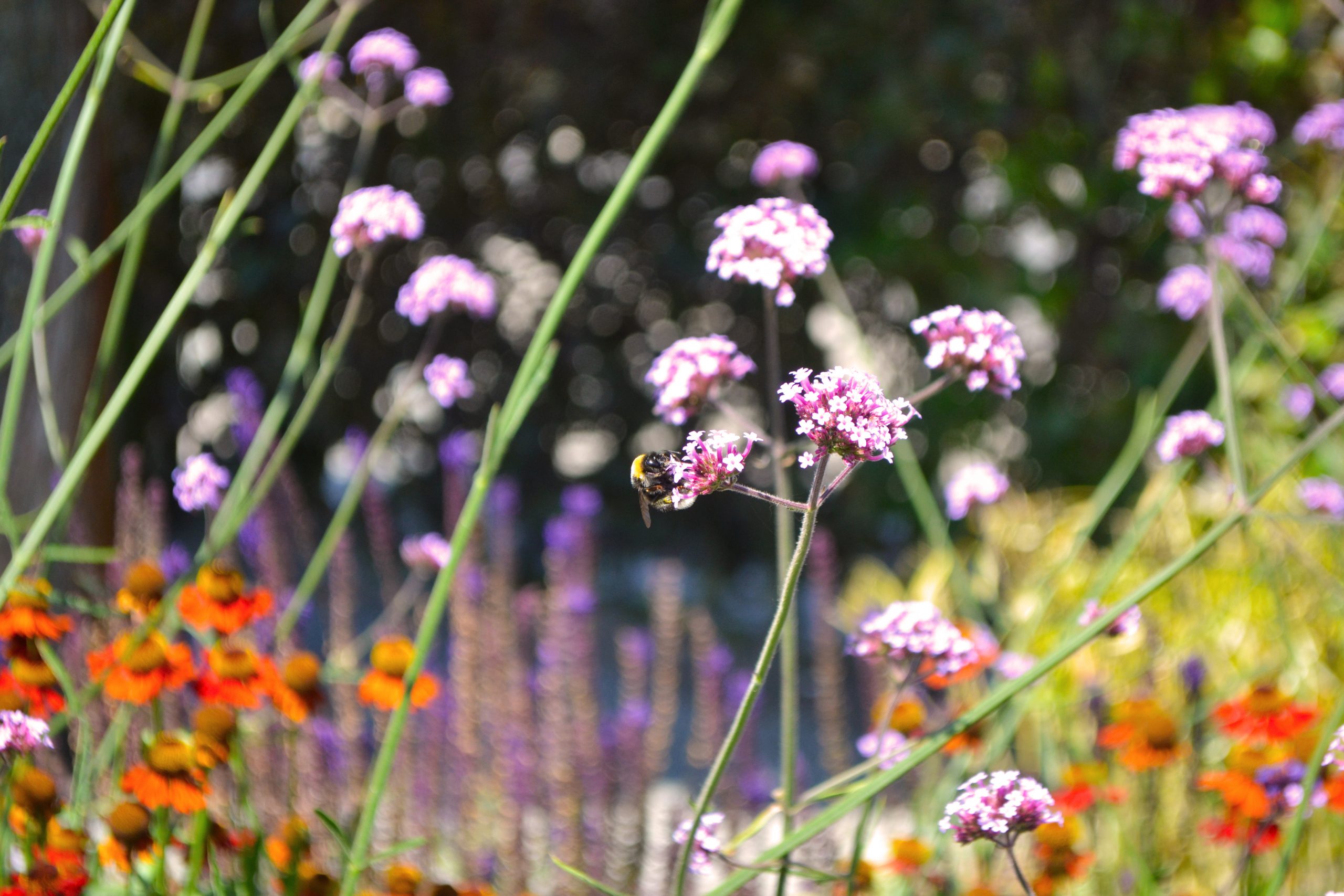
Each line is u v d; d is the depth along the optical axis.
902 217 6.18
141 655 1.79
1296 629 3.50
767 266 1.77
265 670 1.90
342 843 1.68
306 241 6.26
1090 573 3.95
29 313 2.00
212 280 6.07
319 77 2.32
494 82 6.33
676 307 6.86
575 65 6.30
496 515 3.55
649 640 4.02
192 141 5.54
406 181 6.36
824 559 3.39
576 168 6.60
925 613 1.79
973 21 5.73
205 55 5.59
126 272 2.34
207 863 1.86
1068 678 3.19
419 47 6.12
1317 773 1.83
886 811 3.15
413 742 3.00
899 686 1.83
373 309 6.47
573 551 3.53
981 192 6.19
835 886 2.23
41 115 2.89
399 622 4.02
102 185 3.41
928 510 2.79
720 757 1.55
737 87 6.33
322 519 6.48
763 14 6.05
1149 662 2.85
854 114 6.11
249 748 2.55
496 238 6.65
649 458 1.88
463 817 2.97
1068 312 6.02
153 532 2.78
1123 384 6.00
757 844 3.07
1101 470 5.88
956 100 5.81
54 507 1.88
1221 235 2.87
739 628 6.30
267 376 6.31
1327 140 2.94
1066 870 2.04
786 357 6.75
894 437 1.31
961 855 2.54
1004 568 3.86
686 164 6.65
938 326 1.76
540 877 2.98
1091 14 5.71
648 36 6.27
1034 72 5.70
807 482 6.48
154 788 1.67
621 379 6.88
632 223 6.73
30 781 1.65
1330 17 5.43
